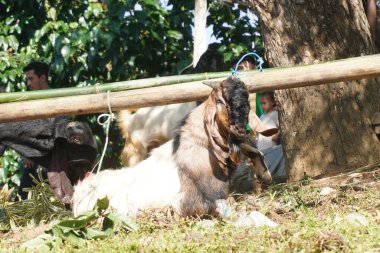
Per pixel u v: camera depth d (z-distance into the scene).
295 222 5.70
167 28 12.54
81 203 6.73
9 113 6.44
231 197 6.95
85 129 7.00
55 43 12.16
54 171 6.85
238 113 5.95
